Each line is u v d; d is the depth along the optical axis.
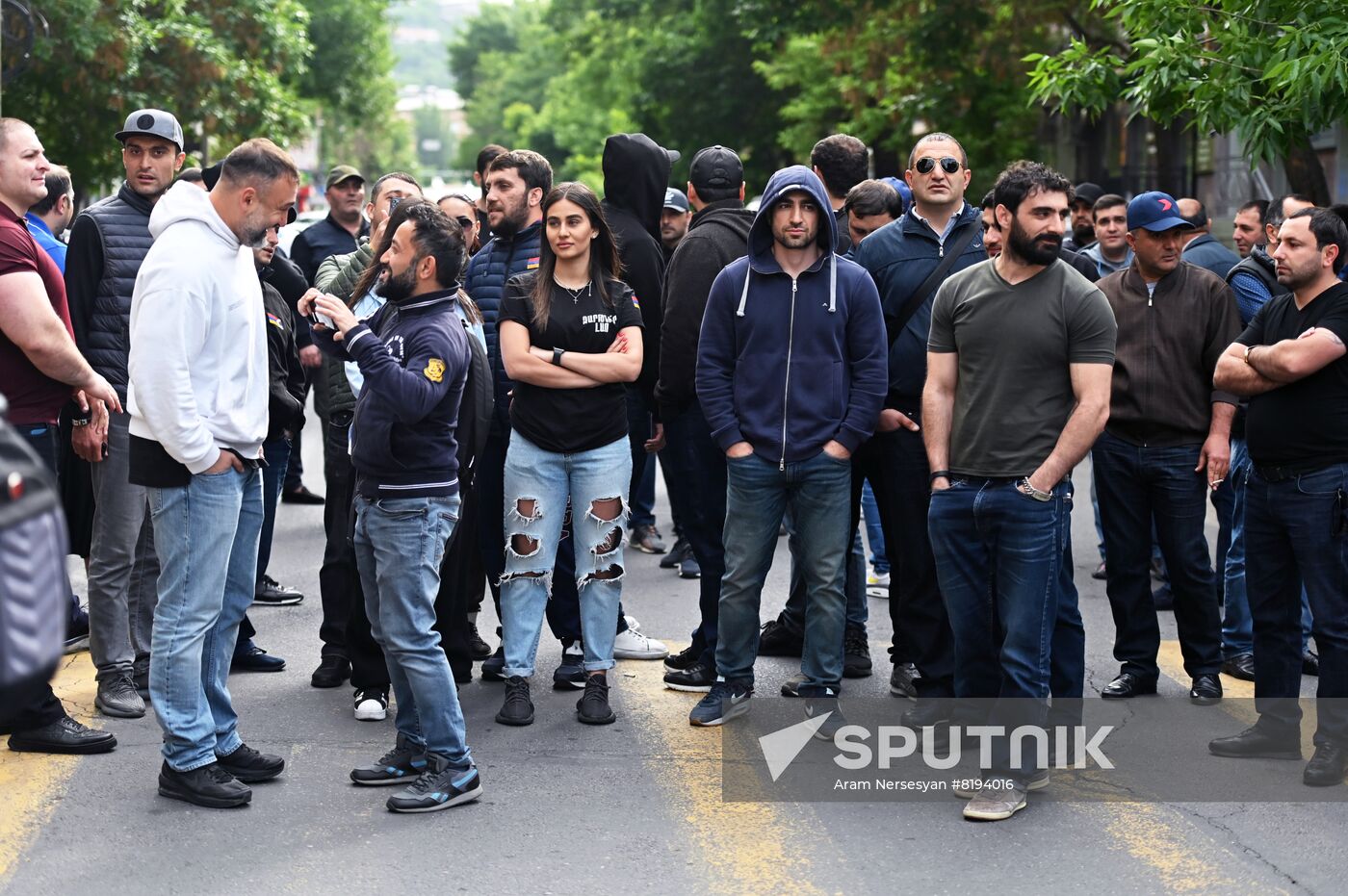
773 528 5.62
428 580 4.82
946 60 19.97
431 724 4.85
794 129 24.89
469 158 91.69
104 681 5.84
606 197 6.33
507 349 5.68
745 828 4.71
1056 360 4.84
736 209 6.10
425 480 4.77
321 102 36.00
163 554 4.80
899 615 5.96
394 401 4.59
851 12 21.50
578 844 4.56
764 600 8.12
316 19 33.38
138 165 6.06
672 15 31.39
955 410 5.03
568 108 49.94
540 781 5.12
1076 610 5.25
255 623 7.39
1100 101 10.05
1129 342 6.11
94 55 16.81
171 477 4.73
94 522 5.85
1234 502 6.95
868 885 4.26
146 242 6.05
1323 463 5.15
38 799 4.89
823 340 5.45
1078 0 18.30
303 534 9.80
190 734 4.82
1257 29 8.43
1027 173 4.76
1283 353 5.09
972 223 5.81
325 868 4.36
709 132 31.62
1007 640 4.89
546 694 6.24
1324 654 5.16
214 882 4.25
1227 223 19.84
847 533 5.59
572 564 6.30
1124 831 4.70
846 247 6.52
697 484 6.12
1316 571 5.17
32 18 11.23
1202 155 21.88
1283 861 4.45
